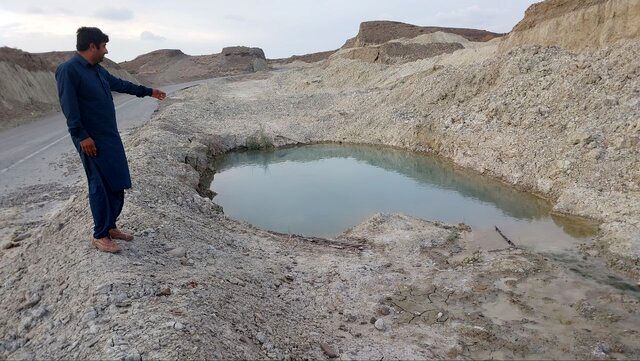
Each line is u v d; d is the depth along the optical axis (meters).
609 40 16.17
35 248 6.02
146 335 3.78
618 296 6.03
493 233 8.97
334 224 10.42
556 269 6.98
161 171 11.55
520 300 6.05
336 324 5.41
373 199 12.16
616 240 7.73
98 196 4.81
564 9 19.48
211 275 5.40
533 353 4.91
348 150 18.86
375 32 49.41
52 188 10.51
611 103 12.08
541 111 13.95
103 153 4.62
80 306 4.34
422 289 6.44
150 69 75.81
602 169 10.33
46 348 3.99
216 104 26.91
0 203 9.48
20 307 4.68
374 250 7.96
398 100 21.81
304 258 7.34
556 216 9.75
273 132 20.72
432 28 50.62
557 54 16.88
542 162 12.05
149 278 4.76
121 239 5.58
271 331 4.68
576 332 5.29
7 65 24.94
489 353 4.92
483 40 49.50
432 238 8.41
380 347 4.93
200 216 8.48
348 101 25.48
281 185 14.11
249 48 76.50
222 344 3.93
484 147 14.59
